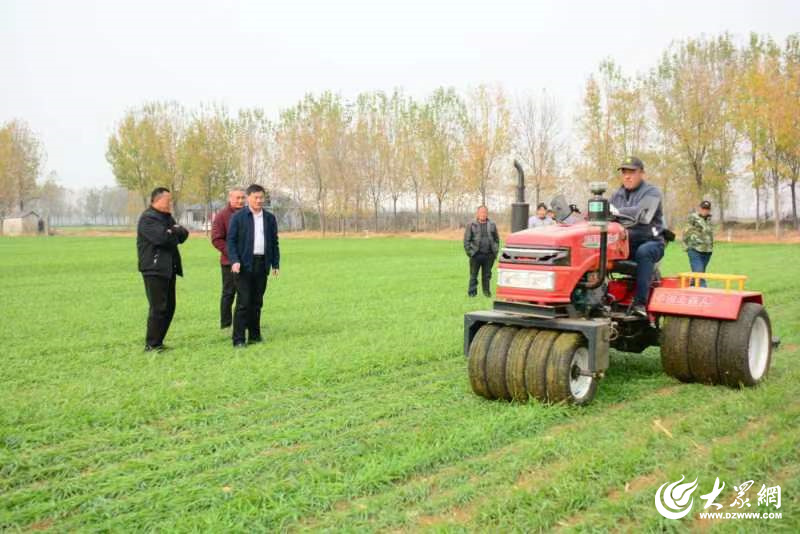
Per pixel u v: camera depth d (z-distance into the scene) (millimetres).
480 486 4023
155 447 4836
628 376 6793
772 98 36562
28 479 4277
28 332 9523
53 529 3613
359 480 4078
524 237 5887
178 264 8453
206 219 66375
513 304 5898
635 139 45250
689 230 12211
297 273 19078
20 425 5281
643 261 6391
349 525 3578
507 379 5676
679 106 42000
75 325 10109
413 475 4246
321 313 11227
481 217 13180
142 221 8141
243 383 6473
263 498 3873
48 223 66812
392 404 5789
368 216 68062
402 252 31453
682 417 5367
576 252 5754
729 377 6148
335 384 6586
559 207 6547
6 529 3609
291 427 5207
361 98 64875
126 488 4070
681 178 42969
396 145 64125
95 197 144375
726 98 41031
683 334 6285
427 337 8805
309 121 64562
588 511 3709
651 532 3469
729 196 47938
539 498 3797
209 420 5453
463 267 21281
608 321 5734
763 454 4316
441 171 60750
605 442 4684
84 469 4461
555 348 5523
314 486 4051
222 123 66938
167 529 3514
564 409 5434
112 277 18219
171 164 66312
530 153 53594
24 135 76312
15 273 19531
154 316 8211
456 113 62094
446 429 5008
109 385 6484
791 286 13867
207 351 8156
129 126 65938
